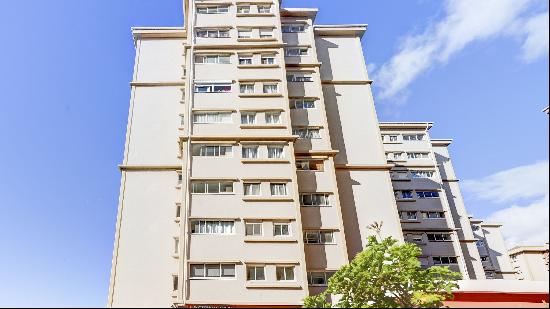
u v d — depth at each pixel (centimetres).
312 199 2786
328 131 3111
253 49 3334
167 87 3488
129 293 2578
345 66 3625
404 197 4434
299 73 3406
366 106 3409
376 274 1902
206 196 2617
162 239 2797
